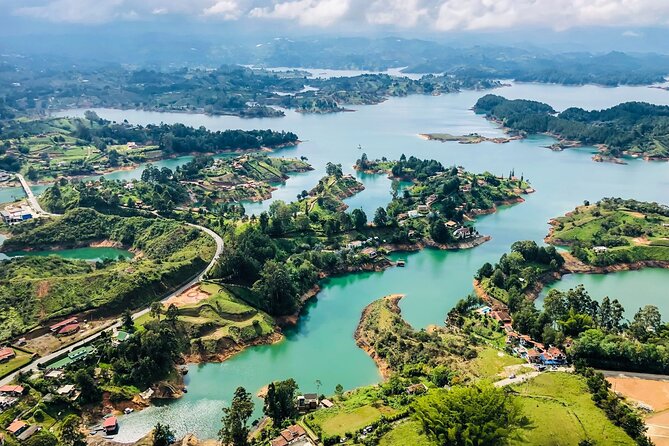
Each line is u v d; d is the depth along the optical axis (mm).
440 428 127625
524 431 134500
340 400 162000
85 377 161500
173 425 156500
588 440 132250
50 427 149375
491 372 169750
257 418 159250
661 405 153625
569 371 170875
